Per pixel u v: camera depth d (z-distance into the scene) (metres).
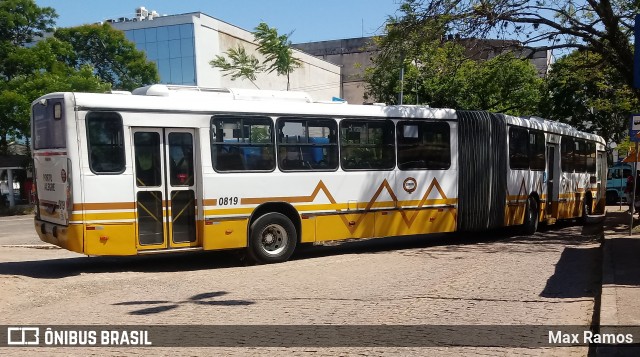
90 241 10.27
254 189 11.78
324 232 12.64
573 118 34.28
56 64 33.69
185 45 37.62
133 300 8.77
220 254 13.67
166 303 8.51
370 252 13.96
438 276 10.34
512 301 8.33
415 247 14.89
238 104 11.77
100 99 10.53
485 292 8.95
